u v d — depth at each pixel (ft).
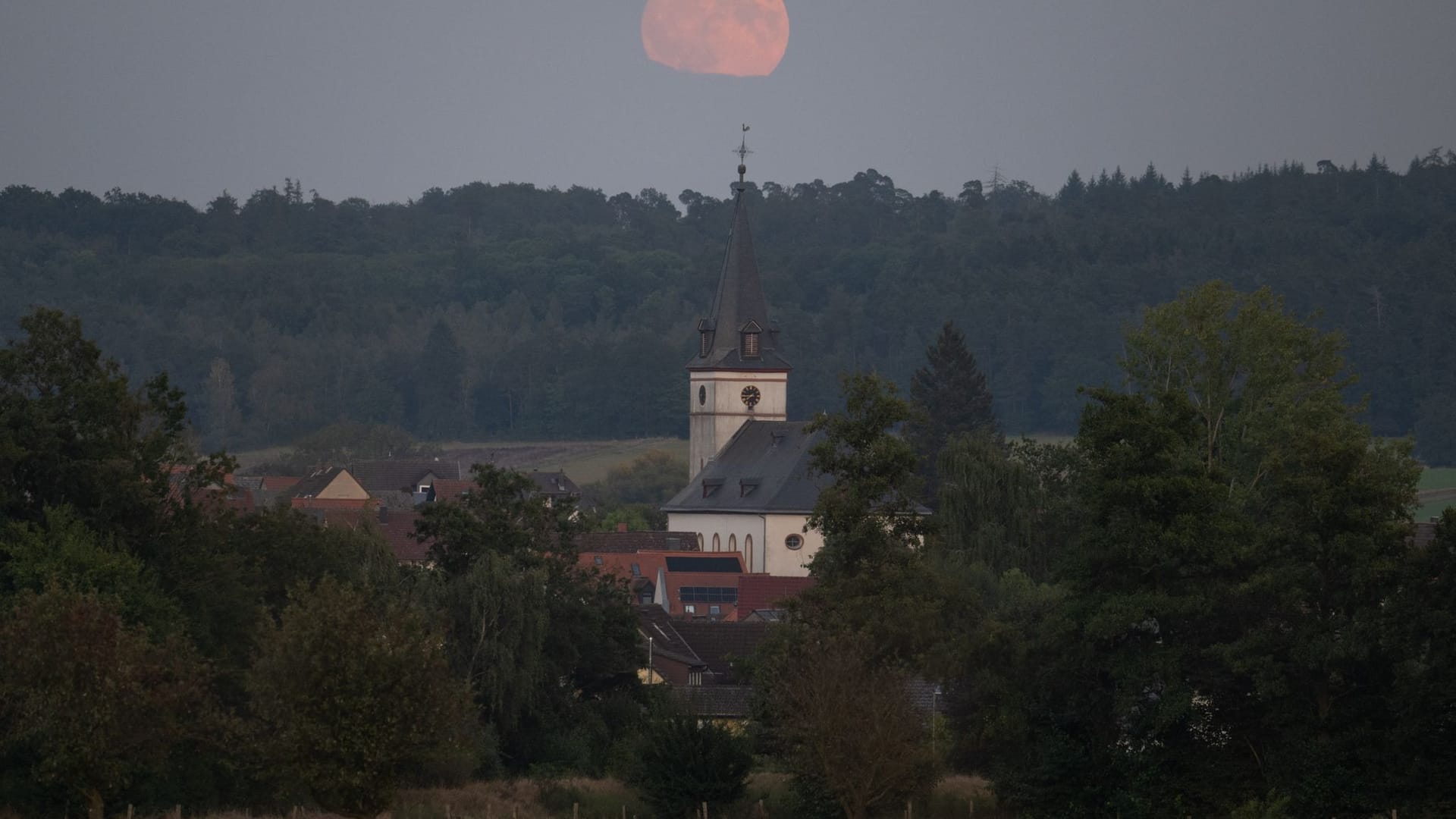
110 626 564.71
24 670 554.46
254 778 578.66
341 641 535.19
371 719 532.73
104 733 553.64
